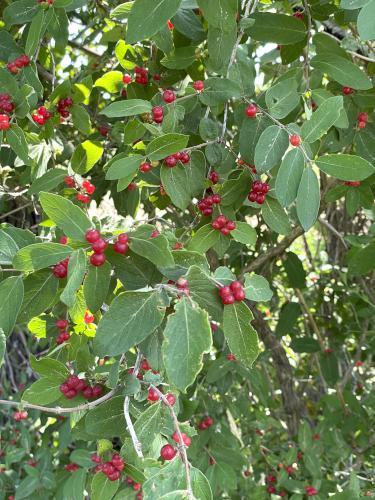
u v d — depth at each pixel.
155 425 0.37
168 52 0.53
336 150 0.57
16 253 0.36
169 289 0.35
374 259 0.59
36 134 0.55
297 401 0.94
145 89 0.61
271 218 0.50
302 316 1.00
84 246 0.36
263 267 0.83
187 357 0.32
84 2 0.53
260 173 0.44
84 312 0.45
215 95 0.50
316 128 0.41
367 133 0.57
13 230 0.39
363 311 0.83
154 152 0.42
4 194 0.64
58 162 0.67
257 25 0.52
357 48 0.66
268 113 0.48
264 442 0.87
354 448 0.85
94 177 0.73
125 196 0.68
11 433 0.89
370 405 0.80
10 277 0.37
